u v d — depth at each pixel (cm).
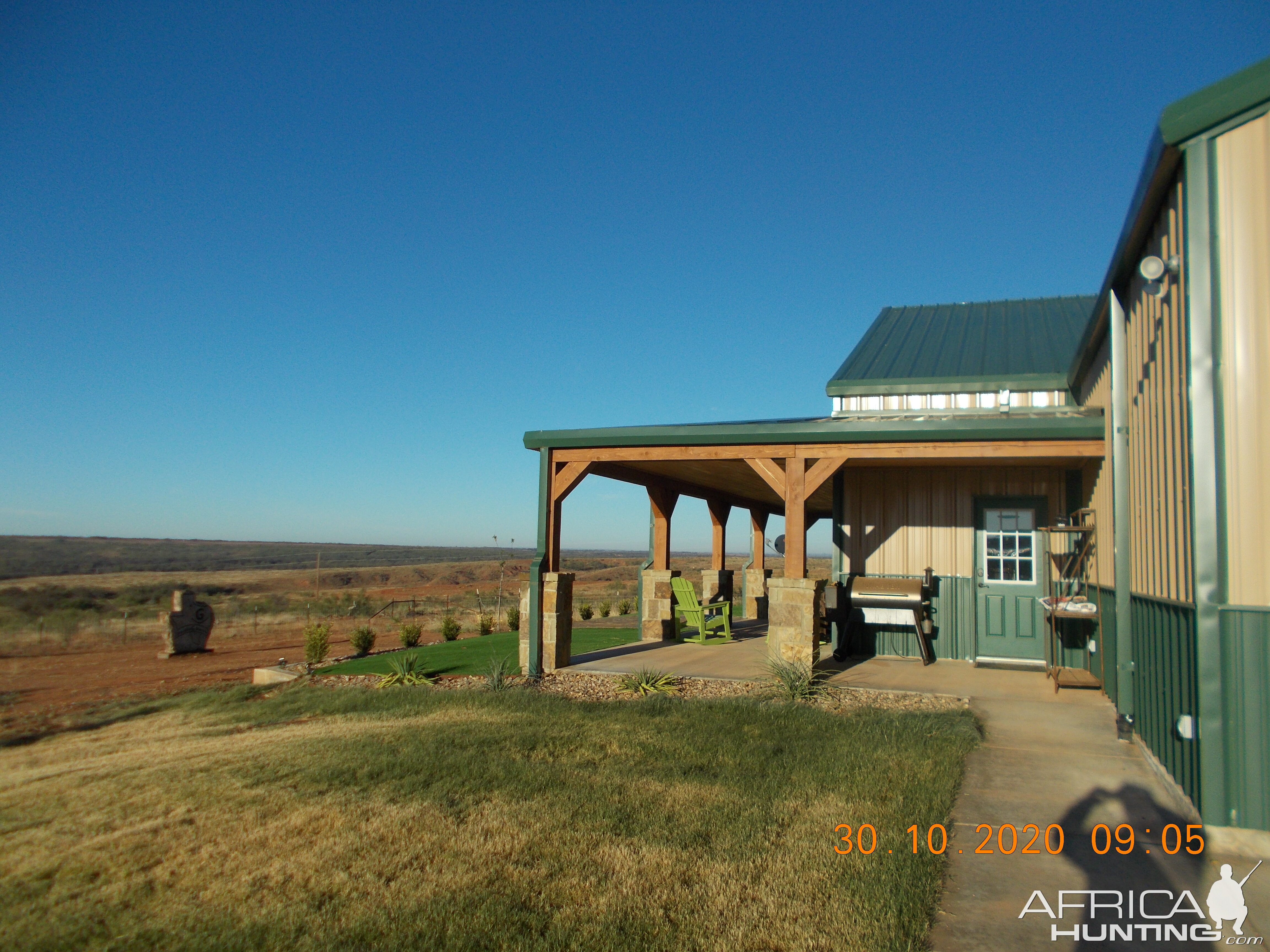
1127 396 632
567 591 1009
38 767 658
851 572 1046
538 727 693
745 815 465
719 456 911
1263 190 413
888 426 829
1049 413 1011
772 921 342
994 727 655
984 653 982
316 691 944
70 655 1614
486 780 542
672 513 1365
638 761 582
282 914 363
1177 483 471
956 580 1003
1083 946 316
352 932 343
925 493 1027
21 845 464
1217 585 414
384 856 425
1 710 951
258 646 1722
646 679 870
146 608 2806
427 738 660
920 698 770
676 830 446
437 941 334
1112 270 617
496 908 359
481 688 896
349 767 584
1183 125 421
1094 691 797
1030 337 1223
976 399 1073
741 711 727
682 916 349
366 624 2255
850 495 1056
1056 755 576
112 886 402
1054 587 945
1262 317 412
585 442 966
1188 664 443
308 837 455
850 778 524
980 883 374
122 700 996
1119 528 627
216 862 427
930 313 1428
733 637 1365
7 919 369
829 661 990
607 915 350
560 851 423
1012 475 994
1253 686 403
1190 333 427
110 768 631
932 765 545
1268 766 400
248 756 639
